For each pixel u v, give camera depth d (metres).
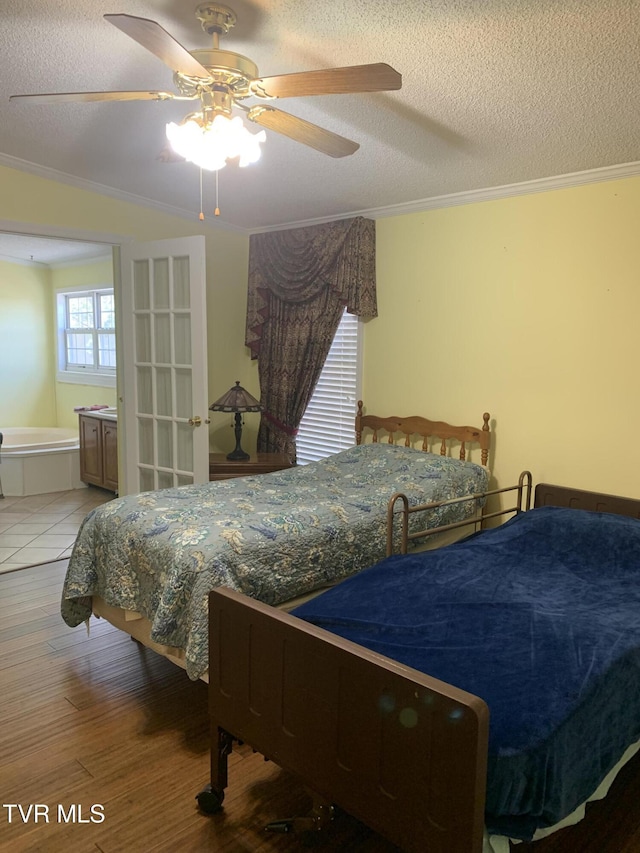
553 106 2.33
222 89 1.76
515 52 1.95
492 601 2.01
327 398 4.48
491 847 1.31
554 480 3.32
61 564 3.81
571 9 1.71
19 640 2.85
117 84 2.35
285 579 2.33
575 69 2.04
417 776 1.28
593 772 1.51
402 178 3.31
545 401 3.31
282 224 4.48
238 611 1.67
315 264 4.24
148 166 3.38
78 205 3.80
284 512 2.58
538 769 1.30
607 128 2.50
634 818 1.82
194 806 1.86
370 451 3.74
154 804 1.86
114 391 6.09
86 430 5.54
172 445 4.11
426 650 1.68
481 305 3.53
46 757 2.06
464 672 1.56
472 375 3.61
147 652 2.79
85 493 5.58
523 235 3.32
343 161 3.10
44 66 2.20
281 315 4.56
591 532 2.54
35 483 5.52
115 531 2.47
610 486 3.11
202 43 2.04
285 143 2.88
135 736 2.18
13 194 3.51
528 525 2.69
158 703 2.39
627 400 3.02
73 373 6.54
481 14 1.76
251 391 4.98
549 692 1.47
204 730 2.23
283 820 1.72
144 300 4.11
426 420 3.82
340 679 1.42
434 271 3.73
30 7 1.83
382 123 2.57
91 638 2.90
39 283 6.61
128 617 2.44
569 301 3.18
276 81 1.68
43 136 2.99
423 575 2.23
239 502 2.76
